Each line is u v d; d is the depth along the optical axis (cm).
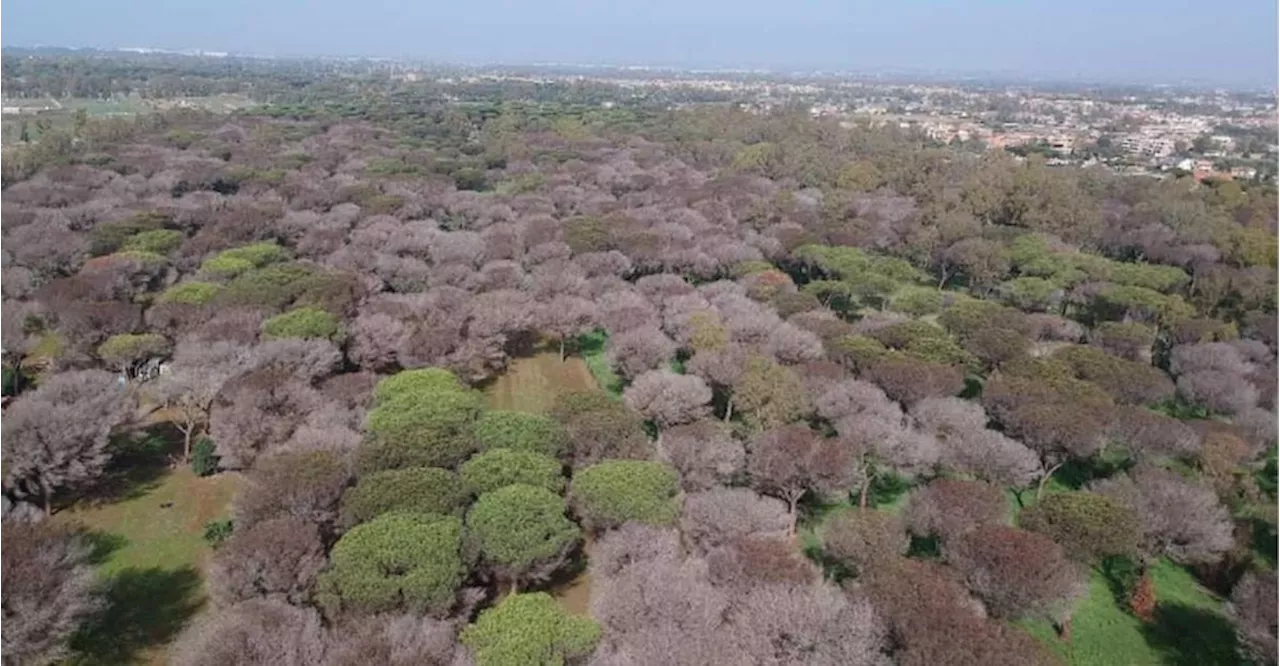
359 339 6041
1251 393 5475
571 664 3078
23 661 3036
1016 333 6625
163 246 8181
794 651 3039
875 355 5906
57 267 7662
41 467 4266
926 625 3048
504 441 4541
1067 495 4138
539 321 6931
